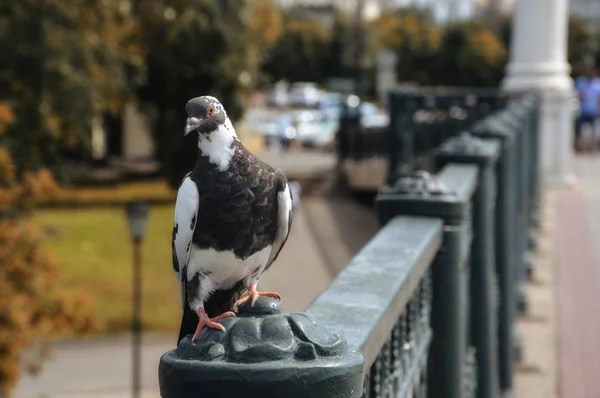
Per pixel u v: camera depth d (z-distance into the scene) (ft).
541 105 46.39
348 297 7.34
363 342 6.21
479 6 246.06
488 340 15.28
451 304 11.07
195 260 7.73
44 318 31.91
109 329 46.57
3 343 29.53
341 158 72.95
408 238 9.68
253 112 129.70
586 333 23.24
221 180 7.53
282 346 5.29
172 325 47.96
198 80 83.10
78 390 38.40
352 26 191.21
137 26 79.51
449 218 10.91
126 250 63.62
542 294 26.78
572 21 161.07
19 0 64.03
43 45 64.95
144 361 42.47
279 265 51.19
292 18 208.44
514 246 22.11
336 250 55.42
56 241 64.54
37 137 65.62
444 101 37.27
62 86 66.54
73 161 96.12
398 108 37.88
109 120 101.50
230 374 5.06
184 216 7.57
